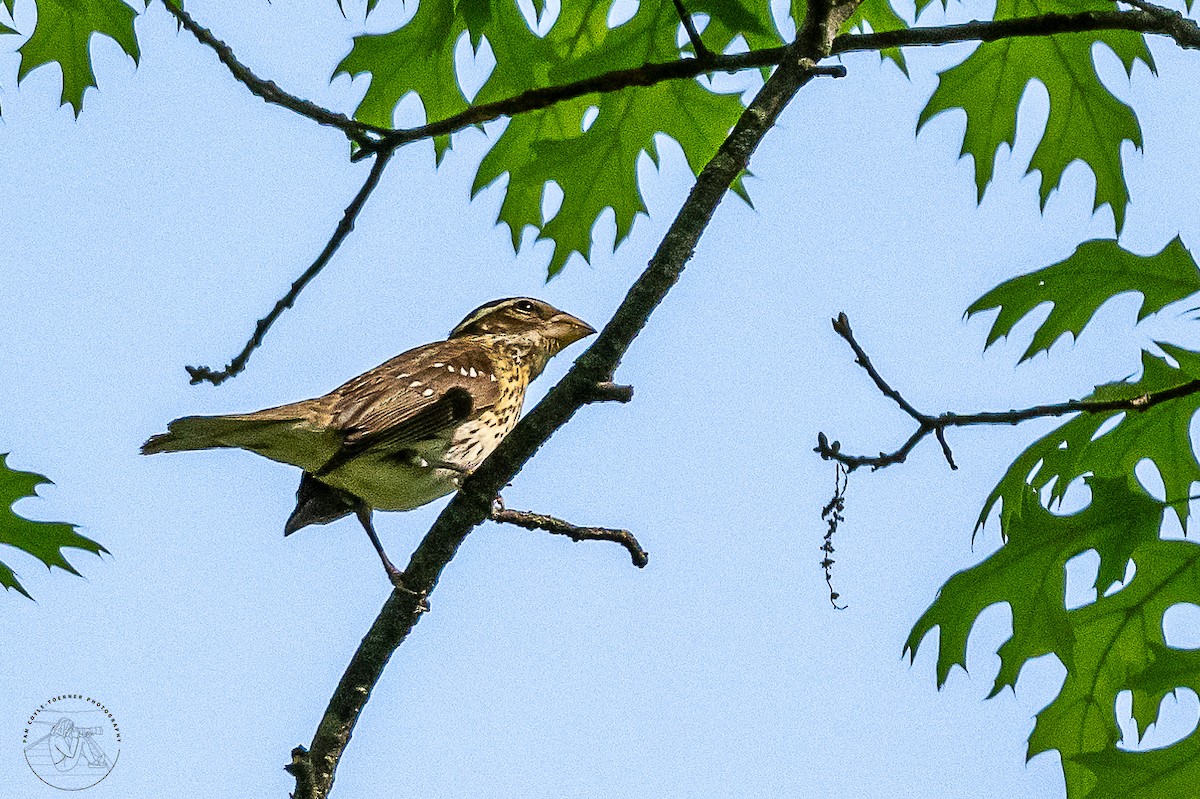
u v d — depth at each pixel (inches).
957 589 395.2
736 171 340.5
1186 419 386.3
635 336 336.2
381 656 347.9
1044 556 392.5
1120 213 446.0
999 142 450.9
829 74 347.3
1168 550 392.5
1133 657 396.8
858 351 361.1
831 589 373.4
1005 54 448.1
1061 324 383.2
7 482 435.8
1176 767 358.3
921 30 377.1
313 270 390.0
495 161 475.8
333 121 384.8
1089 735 395.2
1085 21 368.5
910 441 356.5
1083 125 447.5
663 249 334.3
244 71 384.5
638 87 425.4
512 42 459.8
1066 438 385.4
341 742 346.0
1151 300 379.2
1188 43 371.9
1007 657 392.8
